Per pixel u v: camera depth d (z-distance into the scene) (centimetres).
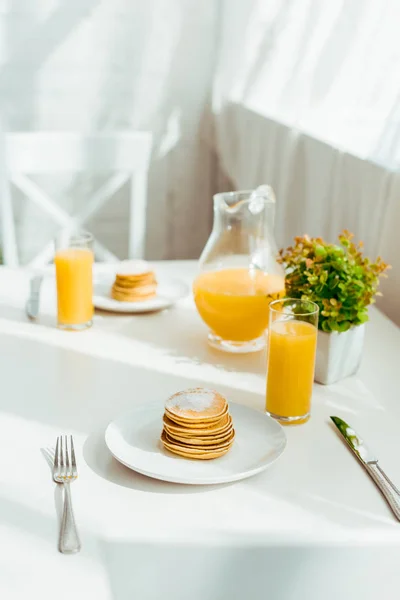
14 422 130
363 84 216
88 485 118
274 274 154
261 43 286
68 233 159
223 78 324
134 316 169
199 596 110
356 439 128
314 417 135
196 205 363
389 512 115
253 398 139
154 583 110
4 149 251
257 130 287
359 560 111
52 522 111
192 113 349
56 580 103
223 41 321
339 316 141
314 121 246
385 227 191
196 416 121
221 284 153
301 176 253
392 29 203
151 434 126
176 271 195
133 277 171
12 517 112
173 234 365
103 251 291
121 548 108
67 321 161
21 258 352
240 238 154
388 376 148
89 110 342
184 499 116
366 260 146
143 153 261
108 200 353
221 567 110
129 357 151
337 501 117
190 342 158
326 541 110
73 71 335
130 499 115
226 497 116
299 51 256
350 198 216
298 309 134
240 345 157
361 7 216
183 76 344
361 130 217
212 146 350
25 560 106
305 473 122
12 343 155
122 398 138
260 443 125
